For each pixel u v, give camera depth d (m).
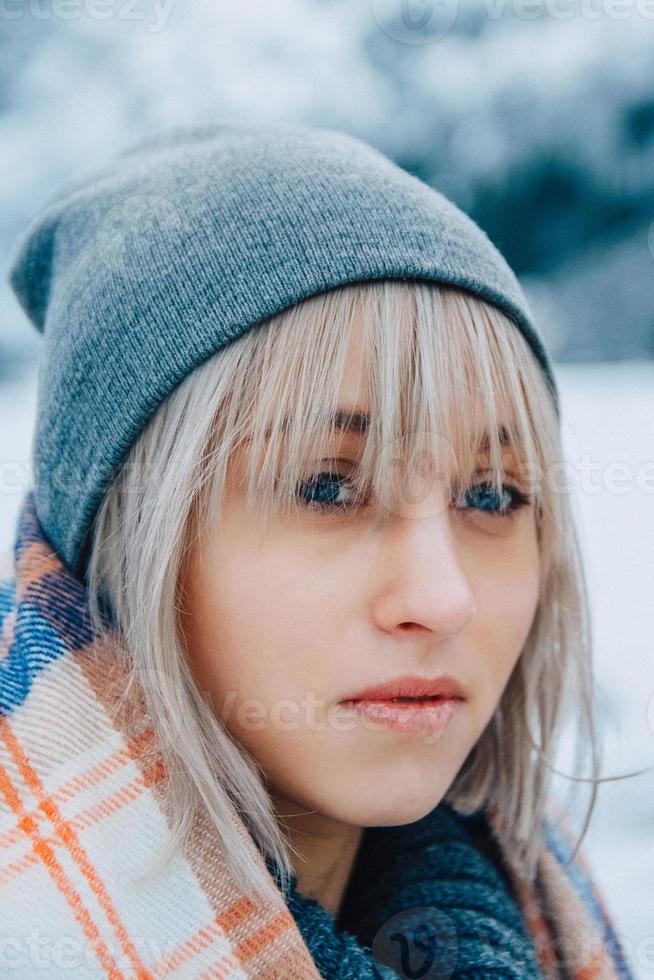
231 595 0.61
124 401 0.64
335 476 0.62
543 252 2.76
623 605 1.50
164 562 0.61
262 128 0.83
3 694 0.61
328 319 0.61
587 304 2.76
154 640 0.62
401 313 0.62
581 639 0.87
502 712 0.89
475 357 0.65
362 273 0.61
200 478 0.61
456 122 2.55
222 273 0.62
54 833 0.56
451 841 0.83
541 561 0.80
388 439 0.60
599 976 0.85
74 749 0.60
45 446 0.71
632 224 2.67
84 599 0.68
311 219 0.63
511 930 0.78
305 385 0.60
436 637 0.61
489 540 0.69
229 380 0.61
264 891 0.59
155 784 0.60
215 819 0.60
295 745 0.62
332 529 0.61
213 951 0.56
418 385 0.62
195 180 0.68
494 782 0.90
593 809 0.89
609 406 2.12
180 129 0.84
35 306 0.89
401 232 0.64
